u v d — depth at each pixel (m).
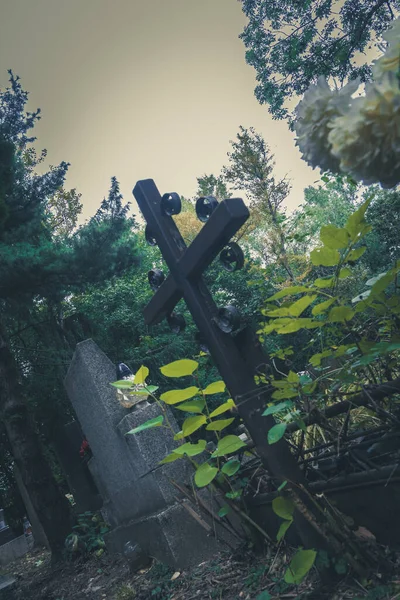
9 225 13.16
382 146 1.36
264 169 20.30
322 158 1.61
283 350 3.25
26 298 12.23
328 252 2.41
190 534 5.00
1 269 11.30
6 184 12.52
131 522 5.87
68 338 15.59
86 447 9.98
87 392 6.33
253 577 3.49
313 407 3.02
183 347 15.88
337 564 2.81
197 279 3.52
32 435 9.35
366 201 2.18
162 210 3.69
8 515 15.54
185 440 5.12
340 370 2.80
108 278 12.42
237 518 4.88
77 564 7.45
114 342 16.86
